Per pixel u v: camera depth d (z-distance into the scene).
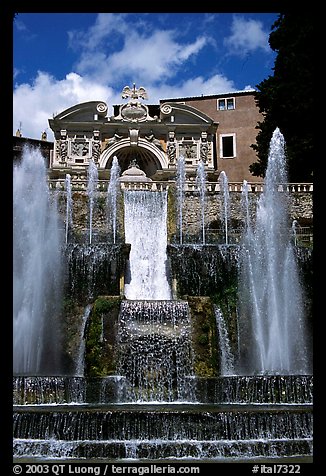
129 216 28.42
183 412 13.12
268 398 16.34
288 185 28.98
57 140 39.72
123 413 13.09
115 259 23.94
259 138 35.28
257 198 28.66
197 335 20.08
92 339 19.67
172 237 27.78
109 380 17.20
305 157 30.62
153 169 41.09
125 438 12.95
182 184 29.28
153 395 17.97
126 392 17.44
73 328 22.98
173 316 20.22
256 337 23.53
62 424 12.98
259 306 23.91
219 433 13.02
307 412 13.33
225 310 23.64
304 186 29.38
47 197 25.77
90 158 39.53
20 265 23.72
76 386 16.66
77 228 27.33
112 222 27.83
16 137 45.97
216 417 13.10
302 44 31.80
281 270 24.48
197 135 40.88
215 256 24.25
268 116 34.53
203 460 12.16
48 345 22.94
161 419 13.07
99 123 39.59
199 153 40.62
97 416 13.05
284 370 22.50
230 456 12.50
